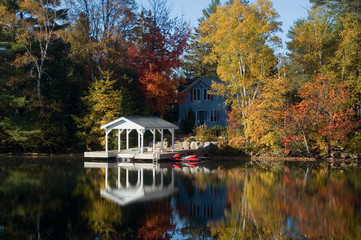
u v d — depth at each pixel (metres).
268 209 17.23
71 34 40.41
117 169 29.03
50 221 15.19
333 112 33.56
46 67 39.84
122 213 16.45
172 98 47.41
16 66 36.34
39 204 17.75
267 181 23.81
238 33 37.47
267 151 37.12
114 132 40.03
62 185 22.22
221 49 38.28
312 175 26.03
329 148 35.19
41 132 36.91
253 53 37.16
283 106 36.28
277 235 13.84
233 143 38.25
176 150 37.38
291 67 46.22
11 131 36.09
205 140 40.88
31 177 24.88
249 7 37.84
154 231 14.20
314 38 39.38
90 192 20.39
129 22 42.78
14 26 37.62
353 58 36.47
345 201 18.61
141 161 34.53
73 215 16.06
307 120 33.81
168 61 45.72
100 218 15.73
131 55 44.94
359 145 33.88
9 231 13.99
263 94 35.47
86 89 43.34
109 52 42.72
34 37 39.31
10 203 17.91
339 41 39.66
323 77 33.50
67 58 44.22
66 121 40.12
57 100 39.66
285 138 34.12
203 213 16.59
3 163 31.73
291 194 20.11
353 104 36.00
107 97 39.00
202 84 52.69
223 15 38.12
